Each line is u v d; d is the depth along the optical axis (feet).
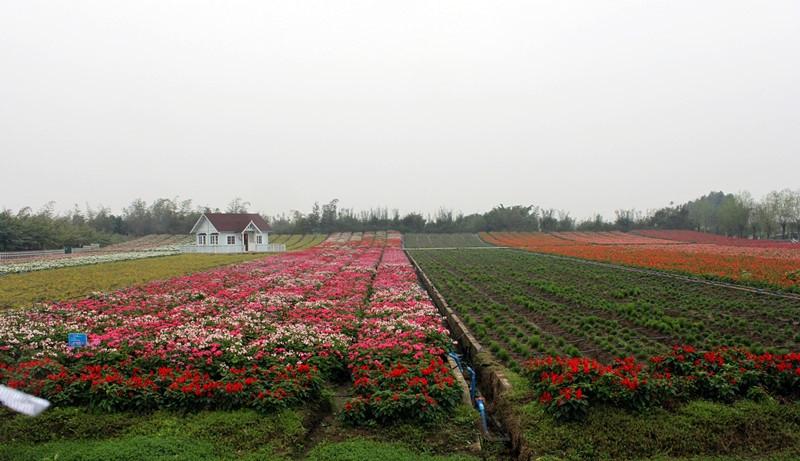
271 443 25.21
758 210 307.58
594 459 23.98
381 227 350.23
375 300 60.23
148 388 28.43
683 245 224.74
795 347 39.04
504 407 30.07
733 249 176.35
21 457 23.48
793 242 251.39
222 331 39.63
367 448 24.66
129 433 25.90
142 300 59.98
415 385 28.55
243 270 100.94
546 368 30.94
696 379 28.96
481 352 41.29
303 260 131.03
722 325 47.11
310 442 26.37
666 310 54.90
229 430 25.94
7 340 37.11
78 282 86.22
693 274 86.79
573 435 25.18
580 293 68.23
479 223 359.66
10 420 26.73
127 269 112.78
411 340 38.34
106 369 30.55
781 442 25.02
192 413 27.78
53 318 48.47
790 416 26.48
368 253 169.99
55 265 119.14
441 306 66.85
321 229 342.23
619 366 29.94
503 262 135.13
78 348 34.27
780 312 51.78
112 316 49.42
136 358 33.37
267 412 27.71
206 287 71.10
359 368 32.73
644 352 37.86
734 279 76.18
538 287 77.87
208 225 211.82
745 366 30.14
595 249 184.14
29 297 68.59
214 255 174.60
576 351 38.45
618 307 54.75
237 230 210.59
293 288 71.26
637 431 25.22
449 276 99.76
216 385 28.40
